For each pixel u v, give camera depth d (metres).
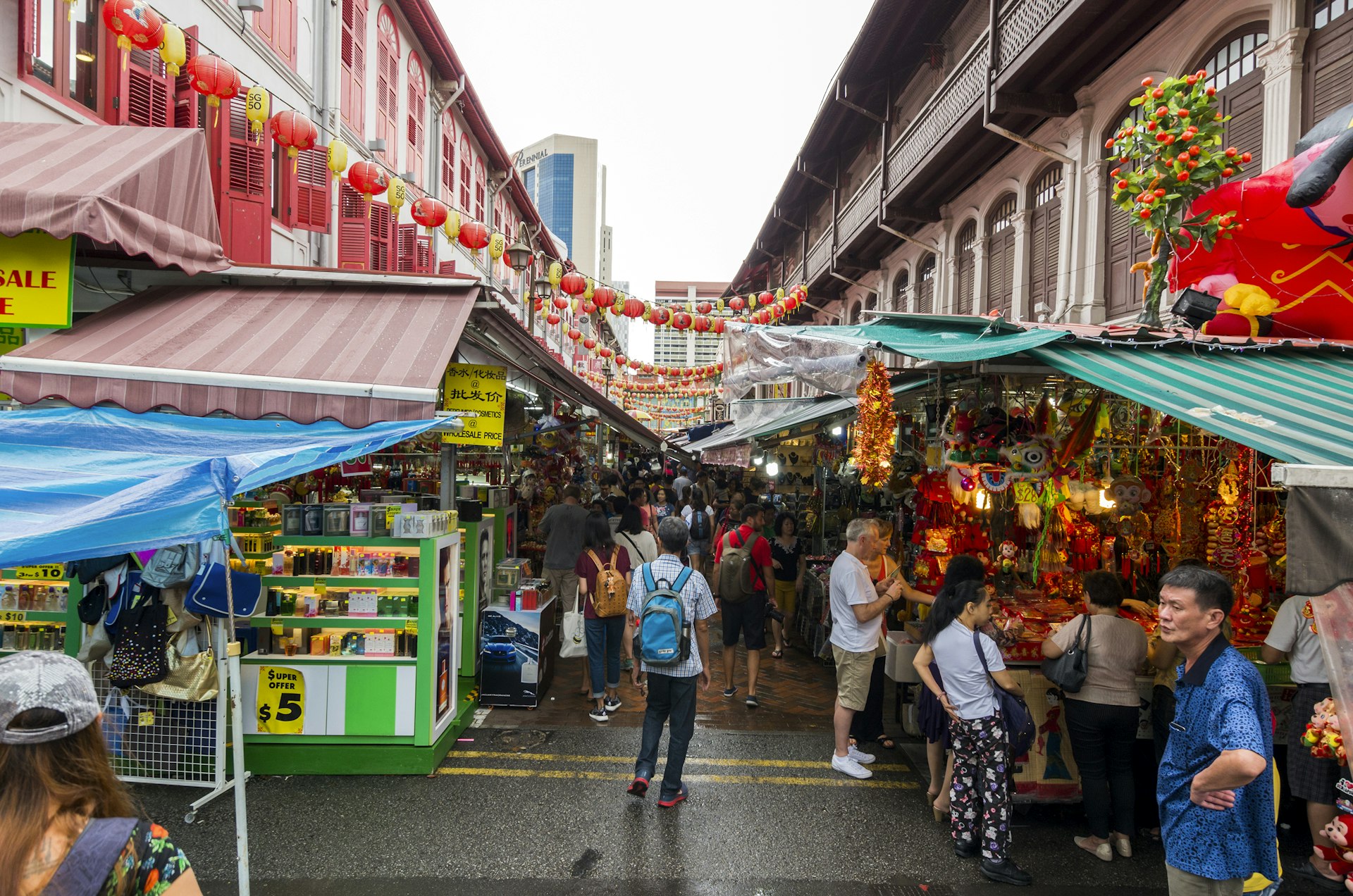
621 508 9.41
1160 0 8.12
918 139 13.79
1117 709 4.23
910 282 17.33
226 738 5.10
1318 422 3.55
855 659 5.29
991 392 6.36
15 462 3.79
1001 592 6.15
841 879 4.01
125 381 4.55
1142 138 5.85
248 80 9.14
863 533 5.37
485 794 4.90
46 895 1.38
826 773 5.38
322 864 4.02
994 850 4.01
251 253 8.80
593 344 13.02
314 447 3.74
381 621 5.27
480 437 6.32
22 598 5.14
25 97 6.26
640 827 4.51
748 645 6.89
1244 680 2.64
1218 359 4.79
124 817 1.55
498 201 22.50
